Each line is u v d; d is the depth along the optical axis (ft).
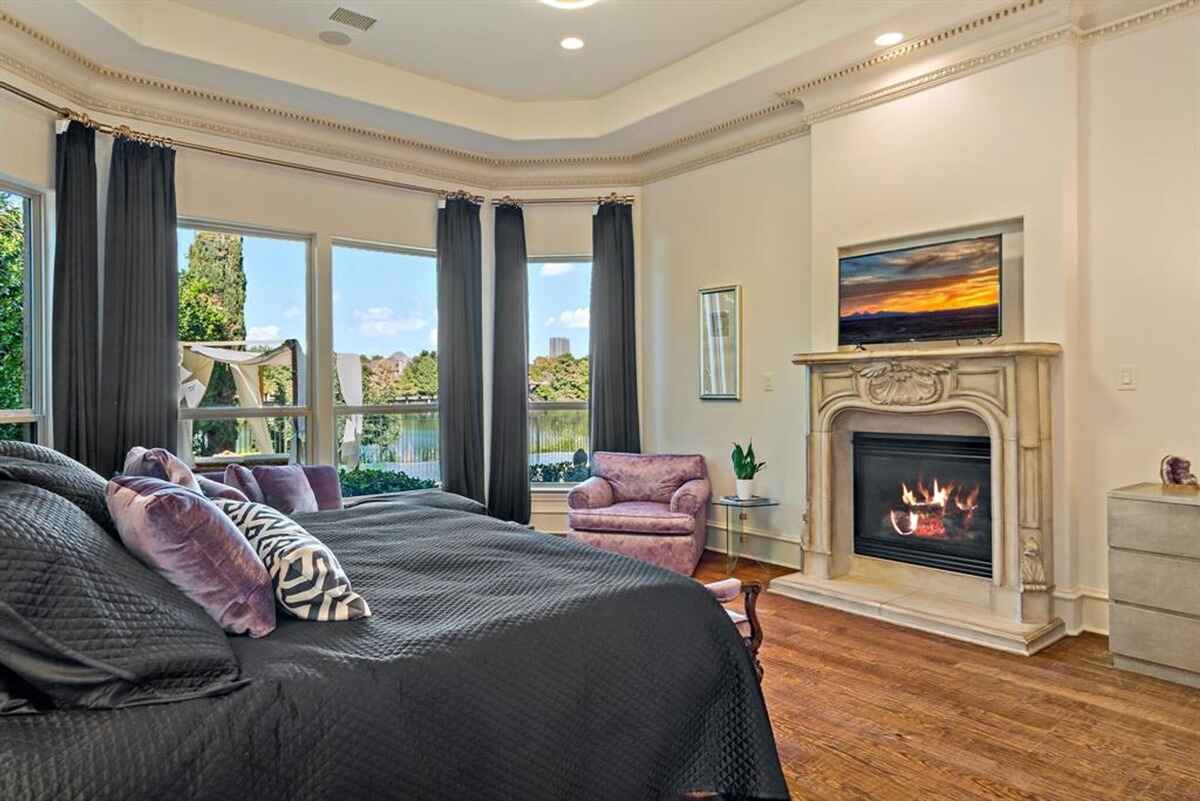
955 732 8.13
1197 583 9.26
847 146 13.82
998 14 11.39
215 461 15.06
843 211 13.88
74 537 4.30
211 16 12.98
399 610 5.57
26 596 3.77
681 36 13.99
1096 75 11.19
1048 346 10.82
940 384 11.88
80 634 3.83
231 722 3.95
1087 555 11.37
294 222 15.92
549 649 5.20
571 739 5.08
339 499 14.37
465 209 18.22
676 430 18.26
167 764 3.70
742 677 6.15
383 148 17.06
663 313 18.54
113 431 13.08
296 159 15.90
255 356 15.66
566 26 13.53
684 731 5.75
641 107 16.07
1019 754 7.64
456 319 17.93
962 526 12.46
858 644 10.96
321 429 16.34
